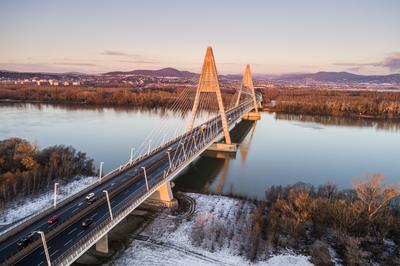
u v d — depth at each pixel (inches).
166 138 5487.2
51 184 3257.9
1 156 3405.5
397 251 2262.6
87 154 4375.0
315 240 2373.3
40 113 7829.7
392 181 3833.7
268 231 2429.9
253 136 6225.4
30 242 1760.6
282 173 4018.2
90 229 1945.1
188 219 2642.7
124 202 2337.6
